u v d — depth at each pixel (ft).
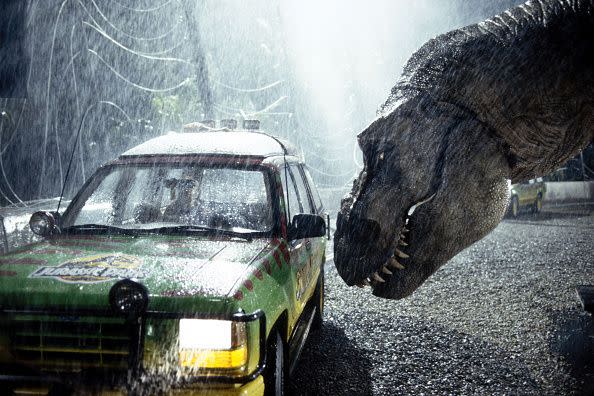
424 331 16.11
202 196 13.30
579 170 81.15
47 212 11.70
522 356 14.02
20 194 31.35
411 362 13.62
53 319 7.94
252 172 12.60
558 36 7.97
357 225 7.68
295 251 12.03
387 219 7.59
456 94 7.98
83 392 7.70
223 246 10.43
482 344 14.94
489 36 8.19
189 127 15.79
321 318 16.17
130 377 7.67
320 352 14.35
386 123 7.84
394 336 15.66
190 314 7.77
